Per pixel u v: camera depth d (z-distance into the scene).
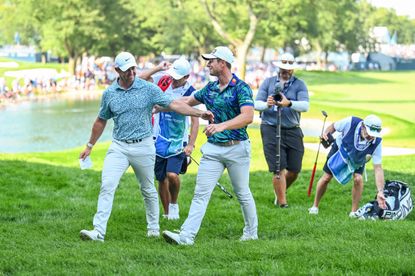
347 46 169.88
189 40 123.94
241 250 11.41
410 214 15.89
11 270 10.30
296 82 17.55
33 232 13.34
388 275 10.04
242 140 12.40
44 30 103.81
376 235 12.78
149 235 13.45
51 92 82.06
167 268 10.34
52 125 46.78
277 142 17.25
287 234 13.63
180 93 14.89
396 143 31.42
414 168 22.03
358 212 15.51
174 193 15.36
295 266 10.31
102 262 10.59
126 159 12.96
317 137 33.53
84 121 49.44
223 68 12.24
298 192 18.78
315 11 99.75
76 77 95.62
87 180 19.97
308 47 159.88
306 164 24.33
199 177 12.47
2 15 128.25
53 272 10.06
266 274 9.93
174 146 15.17
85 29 102.56
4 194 17.58
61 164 23.44
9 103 67.25
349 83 91.75
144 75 14.71
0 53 160.38
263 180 20.39
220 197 17.86
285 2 90.69
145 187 13.31
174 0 123.25
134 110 12.80
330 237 12.70
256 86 95.38
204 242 12.73
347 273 9.98
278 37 102.19
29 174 20.20
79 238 12.94
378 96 66.81
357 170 15.80
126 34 121.25
